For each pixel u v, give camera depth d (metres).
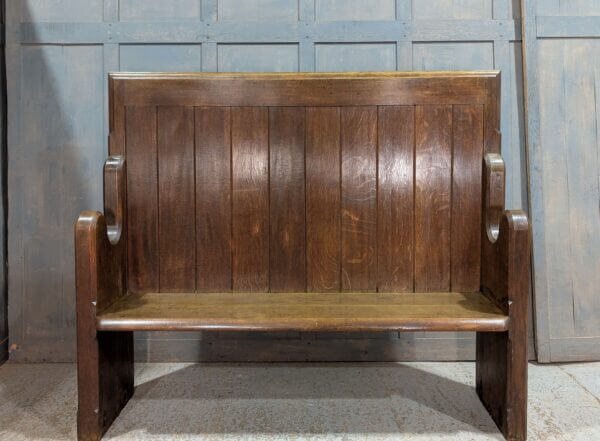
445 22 1.94
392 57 1.96
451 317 1.27
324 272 1.57
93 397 1.30
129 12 1.96
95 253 1.27
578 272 1.95
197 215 1.56
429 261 1.55
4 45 1.94
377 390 1.68
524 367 1.29
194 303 1.42
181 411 1.52
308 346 1.98
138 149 1.54
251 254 1.57
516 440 1.31
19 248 1.96
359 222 1.56
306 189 1.56
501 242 1.33
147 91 1.54
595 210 1.95
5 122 1.96
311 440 1.34
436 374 1.83
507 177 1.96
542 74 1.94
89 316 1.27
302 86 1.55
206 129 1.55
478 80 1.53
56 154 1.96
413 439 1.35
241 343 1.98
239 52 1.96
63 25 1.94
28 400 1.61
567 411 1.51
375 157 1.55
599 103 1.95
